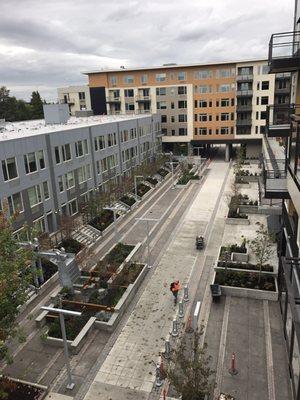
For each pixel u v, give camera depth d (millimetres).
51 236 30891
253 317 19641
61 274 23109
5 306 13289
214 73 63000
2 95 96562
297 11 19312
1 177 25984
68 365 15453
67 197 34406
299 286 13508
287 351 16391
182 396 13078
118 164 46750
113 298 21516
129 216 37656
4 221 15008
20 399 15039
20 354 17828
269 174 18422
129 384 15719
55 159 32406
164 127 68250
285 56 19625
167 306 21219
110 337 18766
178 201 42469
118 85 69312
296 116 13781
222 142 65812
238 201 36875
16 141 27359
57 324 19141
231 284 22125
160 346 17938
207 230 32750
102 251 29250
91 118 55219
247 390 14977
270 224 25266
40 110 98688
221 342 17797
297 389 12328
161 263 26625
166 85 66125
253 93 61875
